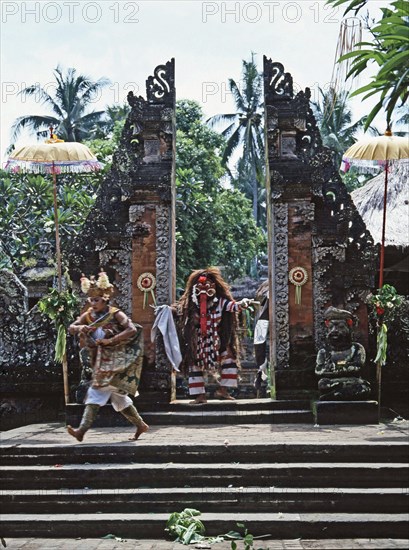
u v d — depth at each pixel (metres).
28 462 8.09
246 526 6.92
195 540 6.69
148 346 11.08
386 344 10.20
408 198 14.04
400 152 10.24
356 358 10.27
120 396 8.48
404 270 13.85
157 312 10.95
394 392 11.14
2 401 11.53
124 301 11.26
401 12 7.88
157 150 11.45
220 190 31.80
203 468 7.67
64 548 6.59
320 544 6.62
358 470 7.53
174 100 11.54
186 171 26.59
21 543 6.81
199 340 10.78
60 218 25.00
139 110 11.45
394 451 7.81
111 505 7.38
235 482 7.61
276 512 7.26
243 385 22.36
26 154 10.56
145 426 8.64
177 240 25.34
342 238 11.14
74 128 35.25
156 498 7.41
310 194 11.16
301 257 11.20
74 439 8.88
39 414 11.45
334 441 8.05
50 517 7.18
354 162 10.98
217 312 10.83
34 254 25.44
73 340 11.39
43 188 27.47
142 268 11.25
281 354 11.06
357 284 11.12
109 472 7.74
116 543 6.77
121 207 11.45
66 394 10.66
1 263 26.92
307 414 10.27
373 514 7.14
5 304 11.56
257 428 9.62
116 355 8.35
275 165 11.27
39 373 11.47
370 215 14.06
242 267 32.16
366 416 9.88
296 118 11.29
